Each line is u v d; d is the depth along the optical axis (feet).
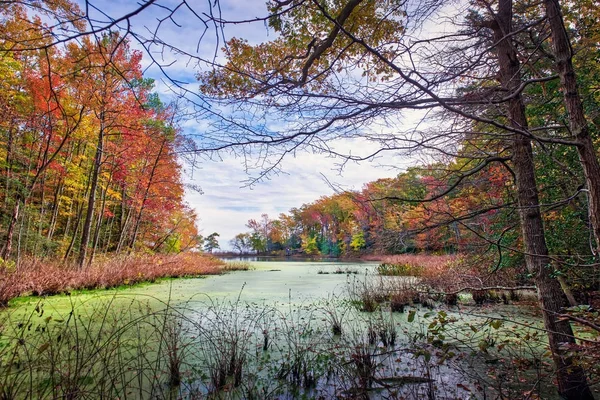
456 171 9.67
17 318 21.22
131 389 12.26
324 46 8.00
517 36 10.11
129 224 71.00
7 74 31.48
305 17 8.31
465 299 32.71
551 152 12.34
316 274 67.72
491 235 17.83
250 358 15.76
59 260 44.88
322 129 6.55
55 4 4.31
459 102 6.81
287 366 14.33
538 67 10.51
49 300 28.89
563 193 17.29
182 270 60.80
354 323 22.38
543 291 10.57
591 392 11.12
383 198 9.07
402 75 5.22
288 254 222.89
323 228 158.71
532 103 11.57
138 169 51.55
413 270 50.85
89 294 33.60
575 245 18.69
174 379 12.82
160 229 72.95
